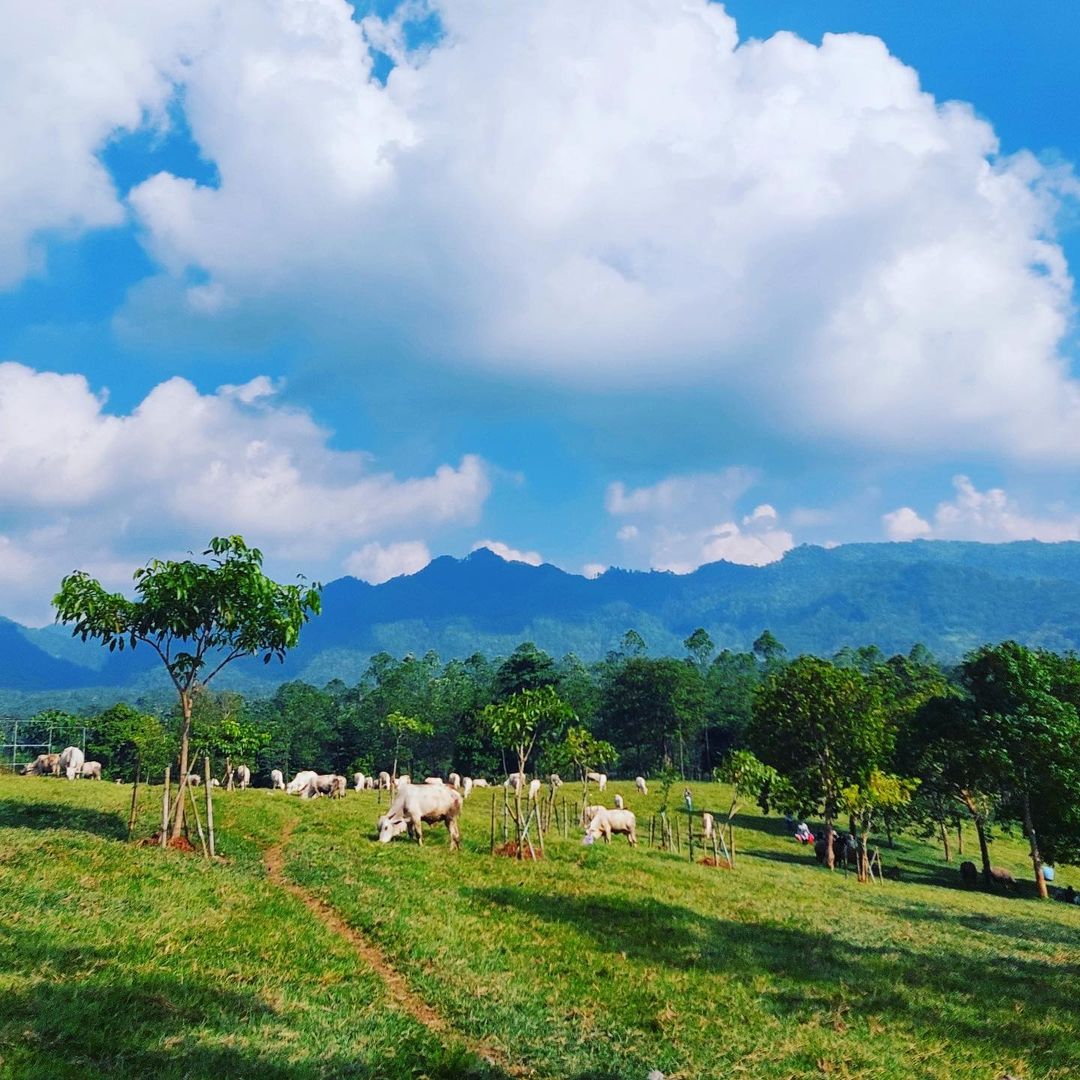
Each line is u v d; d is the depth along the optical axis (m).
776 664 168.00
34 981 10.04
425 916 17.45
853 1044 12.18
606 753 44.06
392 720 65.94
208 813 22.50
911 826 64.75
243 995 11.14
